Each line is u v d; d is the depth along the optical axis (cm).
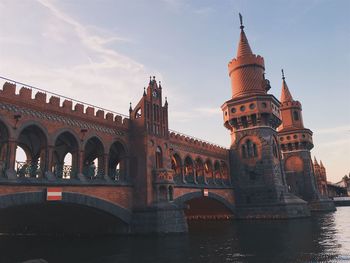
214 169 5753
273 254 2317
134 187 3700
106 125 3562
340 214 6744
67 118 3112
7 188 2464
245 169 5941
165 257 2294
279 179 5856
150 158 3775
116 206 3434
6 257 2438
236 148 6103
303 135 8012
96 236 3684
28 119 2748
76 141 3184
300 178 7931
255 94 5897
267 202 5600
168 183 3712
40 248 2861
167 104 4288
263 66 6462
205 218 6391
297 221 5012
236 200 5928
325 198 8381
